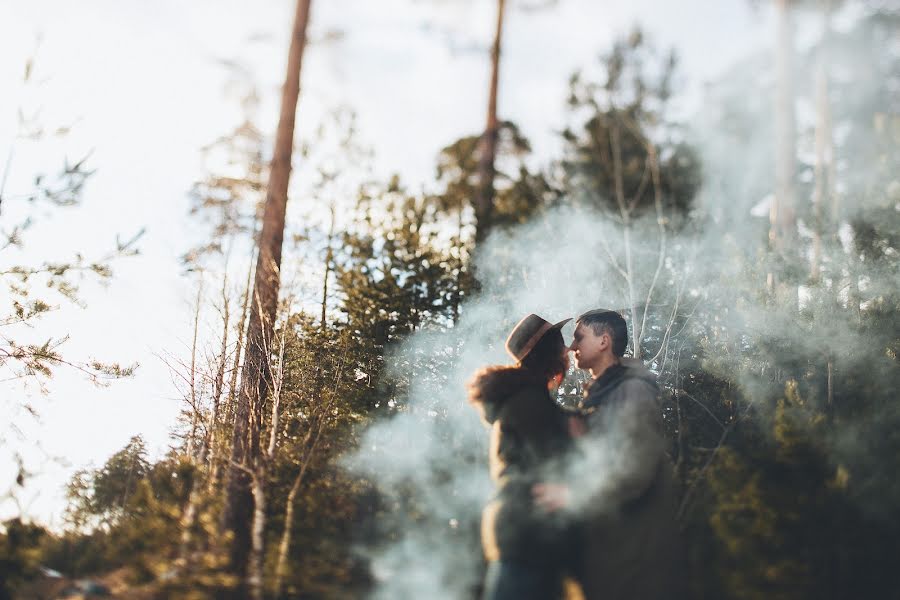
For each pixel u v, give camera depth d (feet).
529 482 8.23
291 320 16.21
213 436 14.93
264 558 11.40
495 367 9.27
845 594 8.92
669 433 14.15
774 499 9.82
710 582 9.62
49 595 10.75
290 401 15.81
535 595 7.71
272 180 19.81
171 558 10.55
